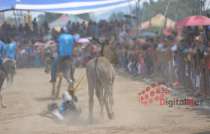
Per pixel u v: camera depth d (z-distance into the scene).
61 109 13.94
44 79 26.03
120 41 31.67
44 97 18.64
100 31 37.12
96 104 16.31
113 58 14.20
